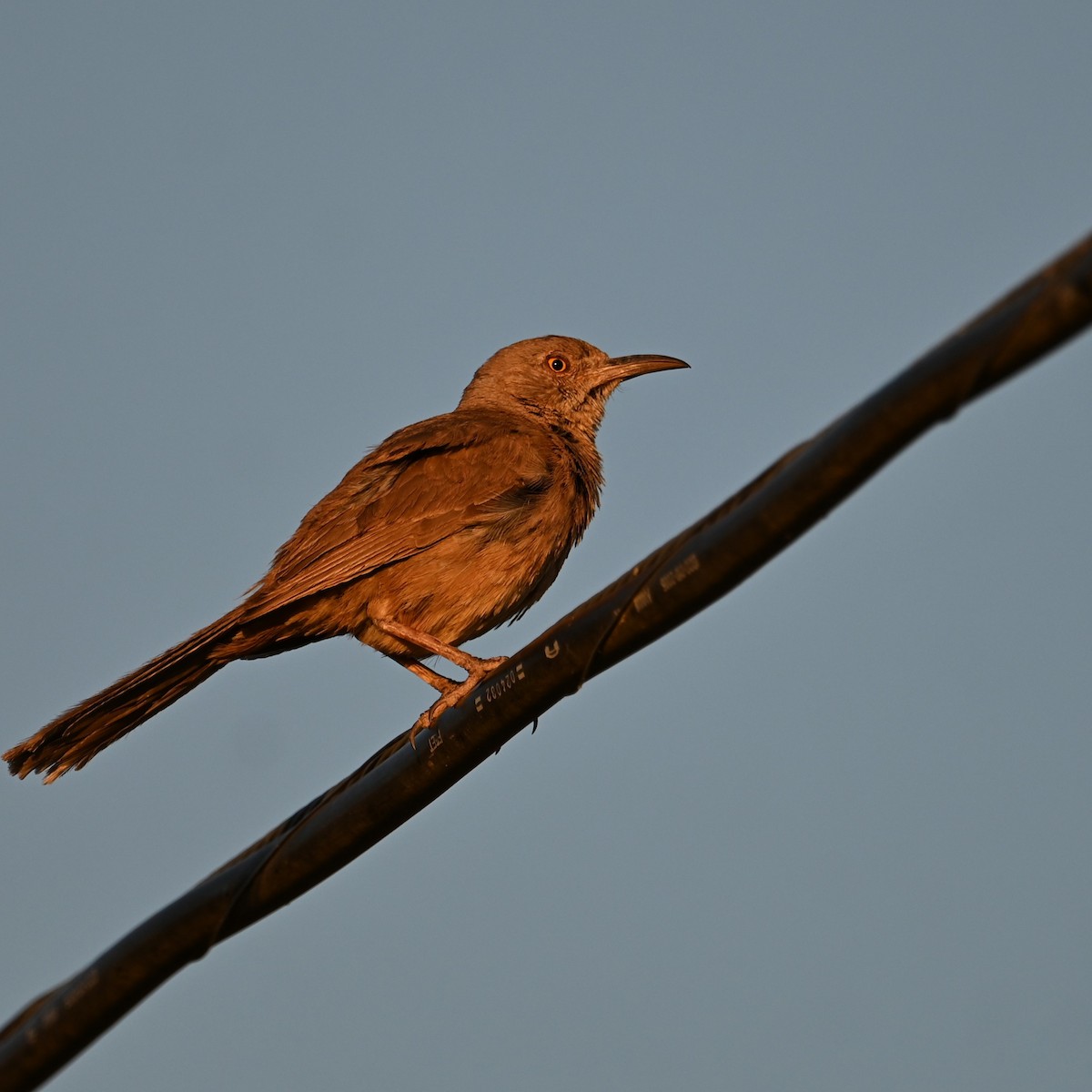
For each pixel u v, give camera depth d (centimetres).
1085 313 651
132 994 1031
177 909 1045
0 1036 1057
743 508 845
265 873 1059
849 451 772
